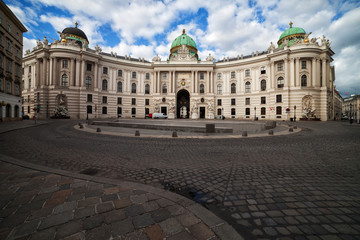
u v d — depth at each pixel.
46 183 3.77
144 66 53.28
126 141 10.57
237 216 2.64
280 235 2.20
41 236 2.10
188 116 56.12
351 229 2.31
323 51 39.00
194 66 51.66
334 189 3.62
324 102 38.47
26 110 45.75
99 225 2.32
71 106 41.53
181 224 2.38
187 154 7.07
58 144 9.22
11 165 5.14
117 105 49.56
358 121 29.94
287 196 3.30
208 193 3.47
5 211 2.62
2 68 25.50
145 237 2.10
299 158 6.34
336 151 7.56
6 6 25.28
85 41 49.66
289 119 39.47
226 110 50.75
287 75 40.22
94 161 5.93
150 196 3.18
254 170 4.93
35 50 42.91
